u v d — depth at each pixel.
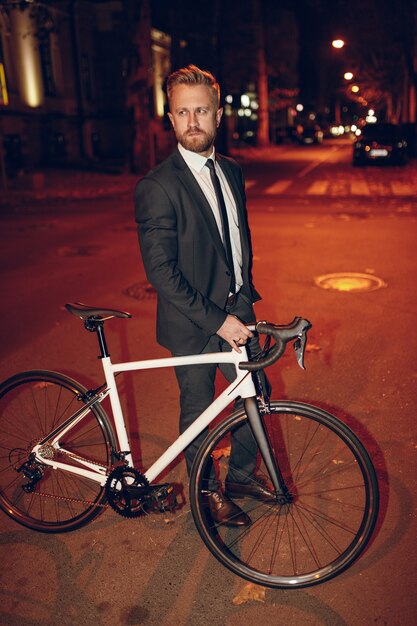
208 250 2.59
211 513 2.95
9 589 2.71
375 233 10.42
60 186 19.89
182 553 2.88
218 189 2.64
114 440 2.84
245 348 2.57
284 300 6.59
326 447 3.69
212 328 2.49
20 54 27.83
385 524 2.99
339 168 25.55
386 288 6.96
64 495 3.32
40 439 3.12
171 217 2.50
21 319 6.18
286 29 56.88
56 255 9.23
